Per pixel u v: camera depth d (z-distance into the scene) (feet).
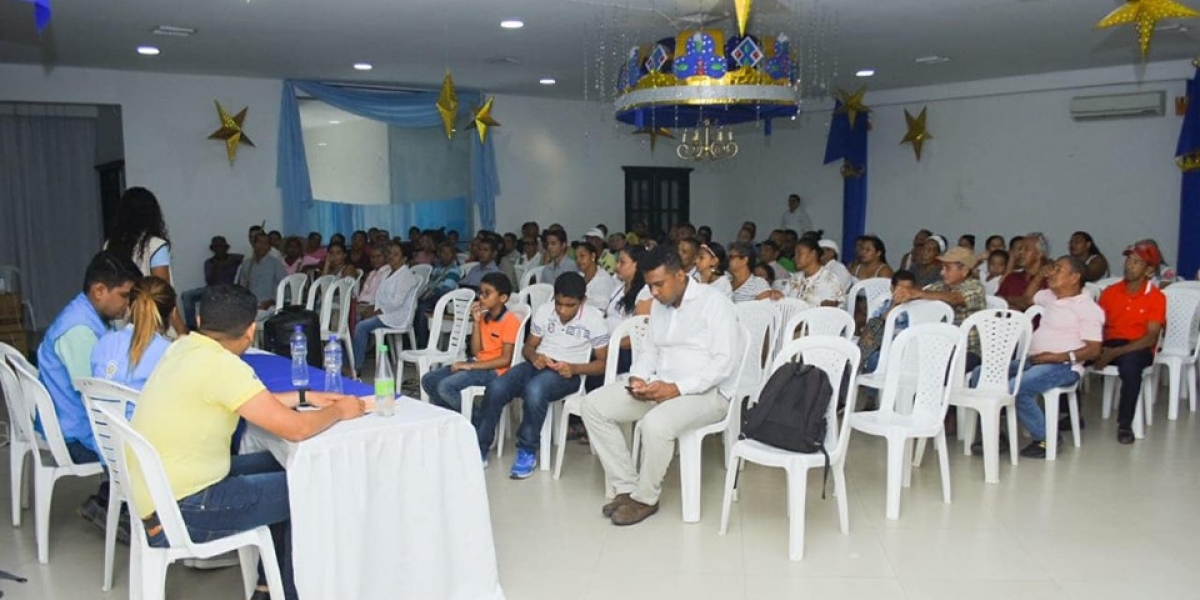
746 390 14.47
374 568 8.77
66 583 10.61
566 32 22.44
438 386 15.14
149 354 10.46
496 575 9.82
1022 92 31.19
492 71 28.99
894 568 10.77
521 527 12.22
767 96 17.98
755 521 12.37
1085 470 14.67
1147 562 10.89
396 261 22.57
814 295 18.89
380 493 8.79
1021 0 19.36
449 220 35.60
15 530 12.30
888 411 13.28
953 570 10.70
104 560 11.23
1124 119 29.32
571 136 37.24
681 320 12.62
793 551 11.04
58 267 32.17
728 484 11.90
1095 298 20.93
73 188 32.17
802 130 38.19
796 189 38.81
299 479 8.17
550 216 37.04
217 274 29.12
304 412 8.54
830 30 22.30
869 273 21.66
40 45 23.75
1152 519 12.36
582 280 14.85
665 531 12.03
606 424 12.67
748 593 10.12
